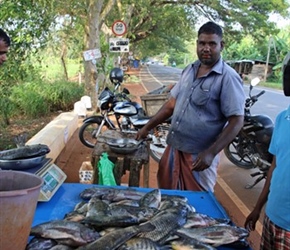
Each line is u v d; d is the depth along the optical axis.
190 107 2.69
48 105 10.08
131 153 3.18
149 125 3.21
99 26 9.20
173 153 2.84
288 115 1.85
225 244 1.46
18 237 1.10
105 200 1.83
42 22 5.95
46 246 1.36
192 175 2.74
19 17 5.37
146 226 1.44
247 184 4.75
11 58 5.65
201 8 18.72
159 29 22.86
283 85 1.90
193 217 1.63
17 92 9.41
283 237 1.78
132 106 5.21
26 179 1.27
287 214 1.76
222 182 4.80
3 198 1.03
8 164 1.86
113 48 10.45
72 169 4.89
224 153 5.63
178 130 2.77
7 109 8.02
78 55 14.24
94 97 8.83
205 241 1.44
